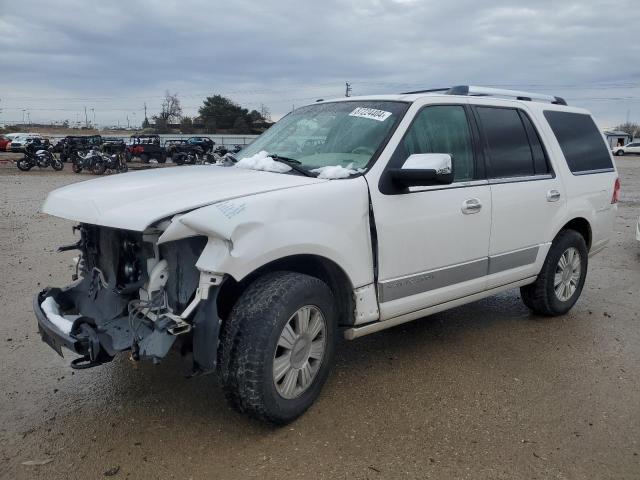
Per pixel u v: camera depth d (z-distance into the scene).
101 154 28.25
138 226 2.99
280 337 3.28
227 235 2.99
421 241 4.02
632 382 4.20
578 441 3.39
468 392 3.99
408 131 4.05
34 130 113.56
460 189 4.28
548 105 5.45
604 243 6.00
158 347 3.04
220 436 3.39
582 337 5.11
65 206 3.46
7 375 4.22
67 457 3.17
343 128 4.25
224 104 85.12
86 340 3.19
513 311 5.84
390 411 3.70
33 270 7.34
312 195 3.43
